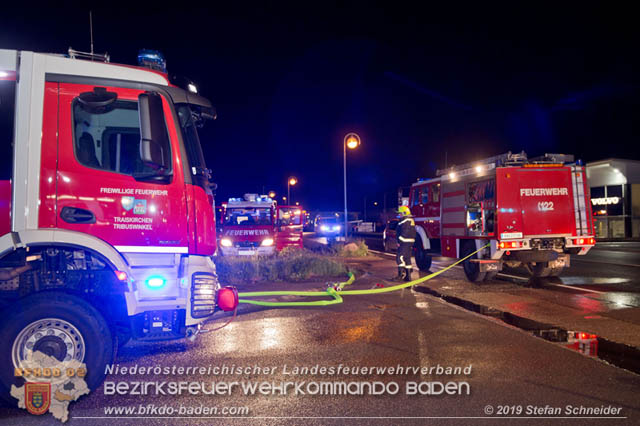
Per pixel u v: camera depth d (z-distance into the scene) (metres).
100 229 4.25
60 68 4.31
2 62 4.20
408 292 10.10
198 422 3.64
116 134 4.39
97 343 4.10
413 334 6.30
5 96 4.20
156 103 4.19
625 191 30.97
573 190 10.98
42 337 4.02
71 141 4.25
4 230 4.07
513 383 4.44
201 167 4.85
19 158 4.10
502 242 10.62
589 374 4.68
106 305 4.49
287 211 20.66
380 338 6.10
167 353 5.50
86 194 4.23
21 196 4.07
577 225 10.95
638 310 7.86
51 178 4.15
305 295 9.72
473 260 11.30
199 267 4.54
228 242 15.58
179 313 4.53
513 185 10.75
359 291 10.03
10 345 3.92
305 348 5.65
